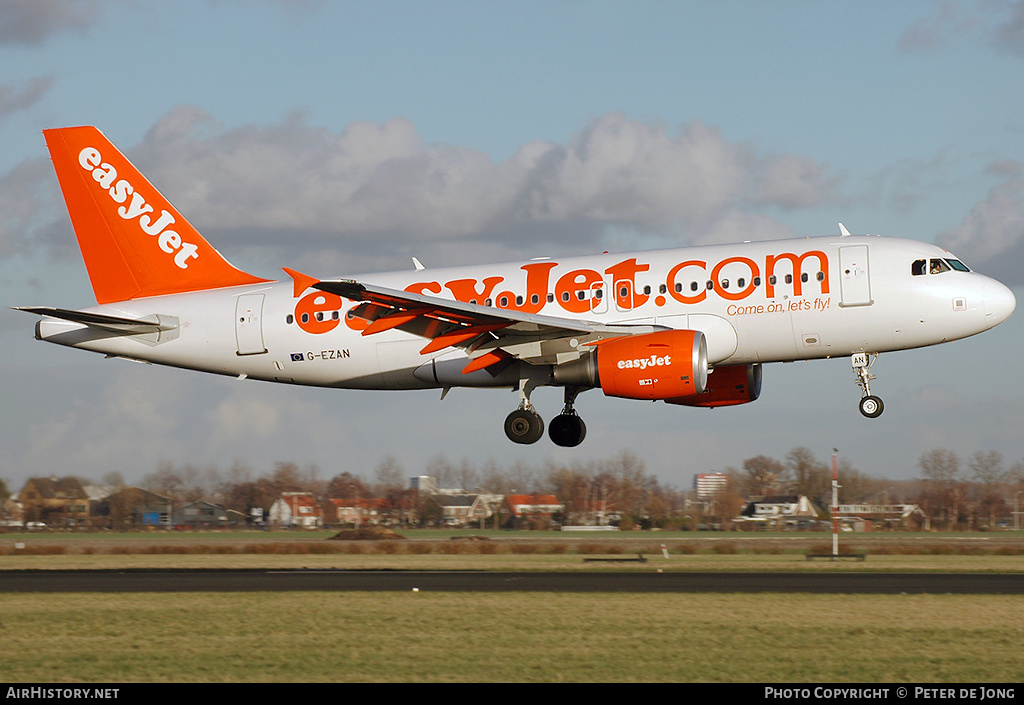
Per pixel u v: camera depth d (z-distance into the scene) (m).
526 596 71.25
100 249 121.62
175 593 75.06
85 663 50.50
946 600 68.50
